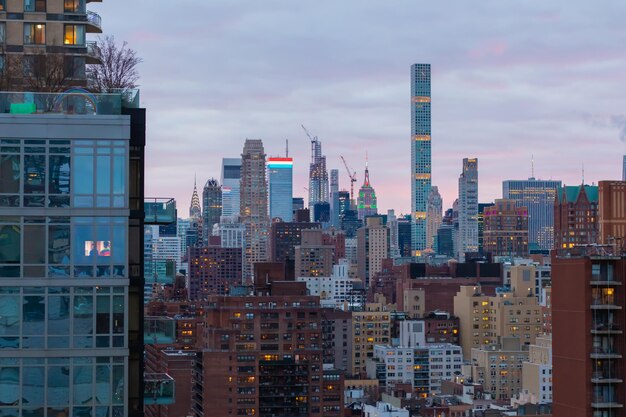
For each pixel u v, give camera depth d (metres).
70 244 69.38
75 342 68.94
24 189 69.12
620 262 154.50
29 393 68.50
